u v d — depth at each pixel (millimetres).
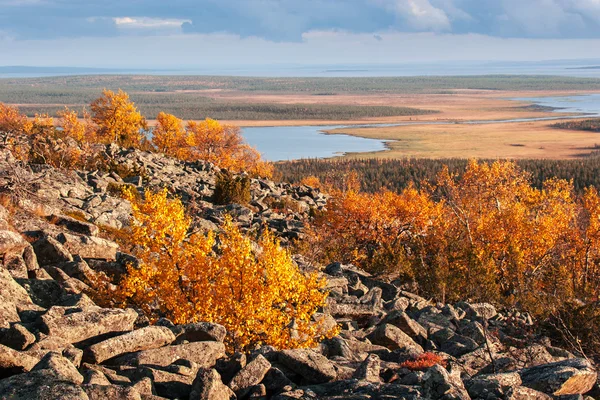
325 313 21703
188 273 16219
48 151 45750
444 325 22734
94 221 29000
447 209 51969
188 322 15703
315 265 31719
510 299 34000
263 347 14477
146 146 99312
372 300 25422
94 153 54875
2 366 10375
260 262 16953
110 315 13477
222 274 16328
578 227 49500
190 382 11711
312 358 13594
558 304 28016
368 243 49500
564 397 11289
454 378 11469
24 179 26984
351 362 15453
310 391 11742
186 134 109188
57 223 24391
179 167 64812
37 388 9109
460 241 43906
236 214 43844
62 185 32875
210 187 57938
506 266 43500
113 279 19609
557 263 45938
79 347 12742
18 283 15180
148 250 16922
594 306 23844
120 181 47250
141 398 10445
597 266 48719
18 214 22875
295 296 16859
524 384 12156
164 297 16297
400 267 37531
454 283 34219
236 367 12977
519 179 64125
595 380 12500
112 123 97312
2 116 77562
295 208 60250
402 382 12688
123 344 12586
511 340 21328
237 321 15680
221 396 11039
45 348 11695
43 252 18703
